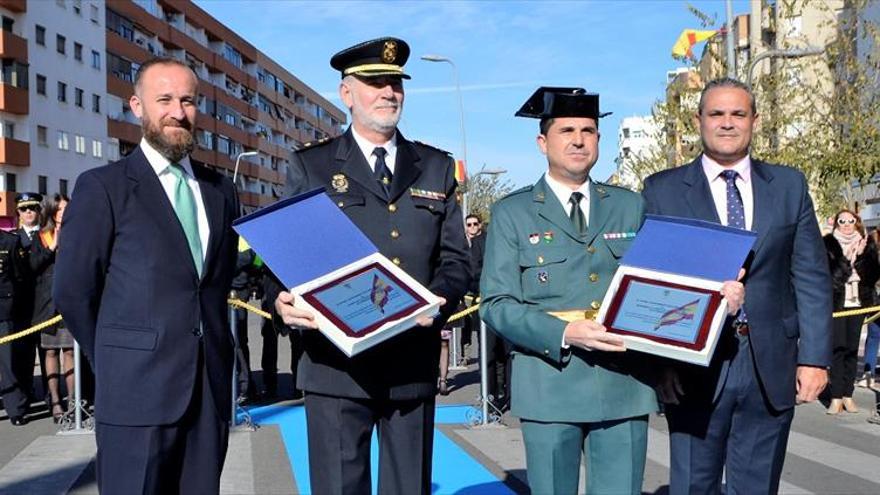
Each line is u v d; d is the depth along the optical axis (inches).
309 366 150.6
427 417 155.9
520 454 279.6
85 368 356.5
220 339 143.9
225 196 150.6
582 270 145.5
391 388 149.9
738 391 151.2
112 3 2112.5
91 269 135.0
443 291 153.1
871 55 745.0
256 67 3314.5
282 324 153.3
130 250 137.0
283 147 3627.0
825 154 710.5
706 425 152.6
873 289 358.3
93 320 137.1
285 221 142.2
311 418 151.6
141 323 135.6
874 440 298.0
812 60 781.9
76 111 1935.3
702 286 136.9
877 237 394.6
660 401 150.3
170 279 137.9
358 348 131.9
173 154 141.6
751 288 150.9
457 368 511.2
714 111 153.6
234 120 3014.3
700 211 155.3
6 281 334.3
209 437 140.9
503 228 150.0
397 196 155.3
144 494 134.5
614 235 148.3
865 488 235.6
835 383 347.3
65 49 1887.3
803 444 291.3
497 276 147.9
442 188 160.7
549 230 147.3
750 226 152.7
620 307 136.8
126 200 137.9
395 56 153.8
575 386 142.0
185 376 137.3
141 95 141.5
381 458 156.1
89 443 303.0
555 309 145.1
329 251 141.5
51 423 342.0
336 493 148.4
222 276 146.0
